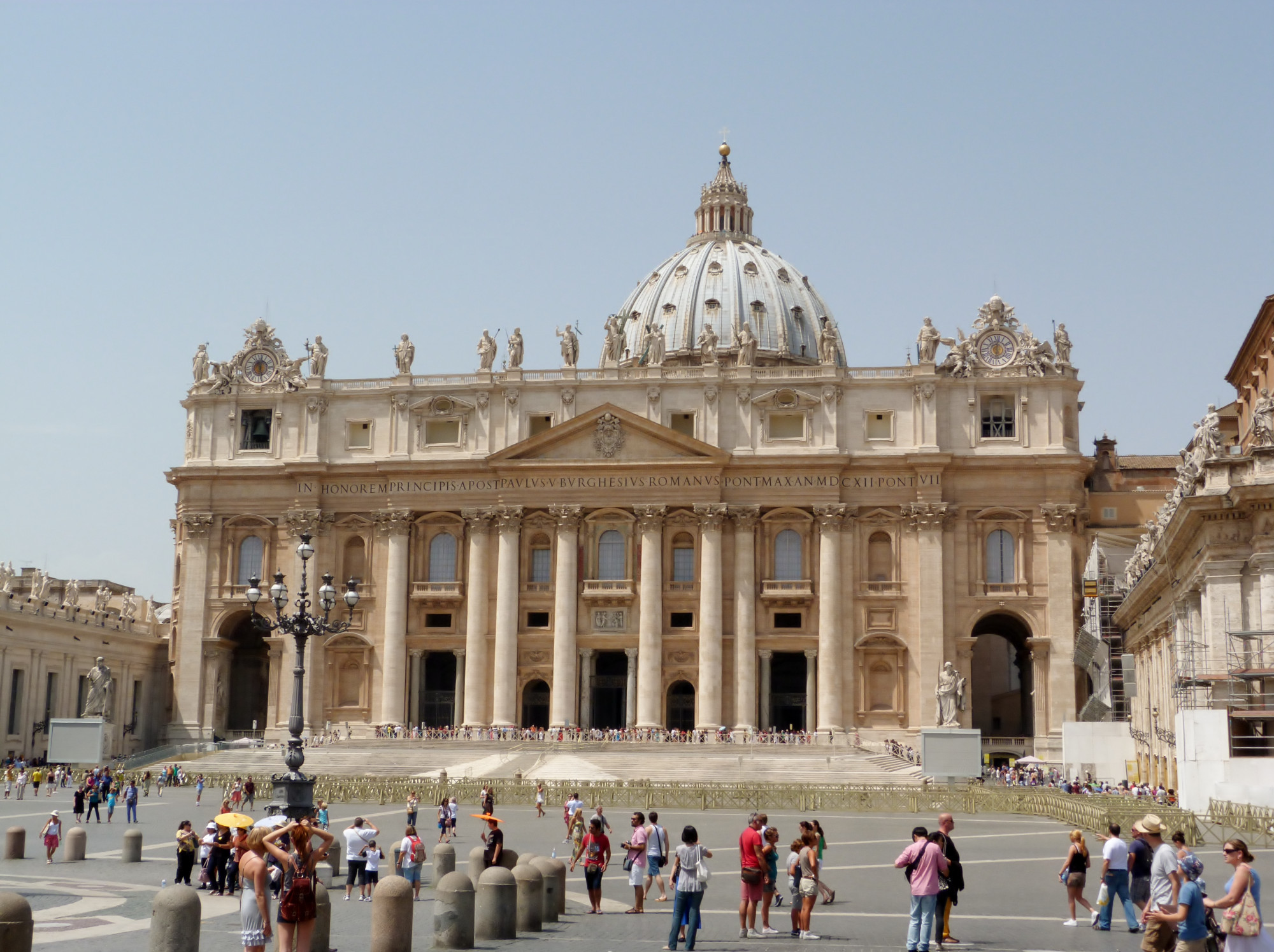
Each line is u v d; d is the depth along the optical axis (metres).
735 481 116.56
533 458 118.38
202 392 125.25
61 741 92.88
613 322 143.12
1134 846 30.91
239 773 93.25
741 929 31.09
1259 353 85.12
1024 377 116.12
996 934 30.84
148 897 35.66
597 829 35.19
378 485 121.31
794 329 189.38
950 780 90.25
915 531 115.00
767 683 115.19
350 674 120.19
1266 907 34.19
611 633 116.38
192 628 122.06
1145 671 90.00
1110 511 121.69
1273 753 55.59
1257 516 55.53
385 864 47.72
